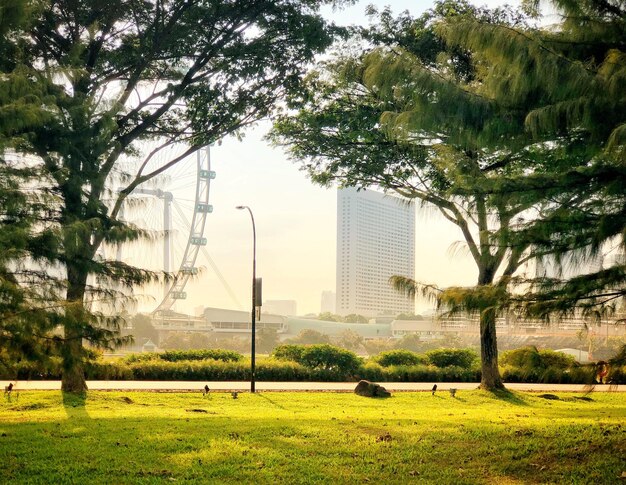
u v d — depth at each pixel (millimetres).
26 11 10820
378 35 19984
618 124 6609
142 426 12086
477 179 7625
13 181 11305
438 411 17203
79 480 7855
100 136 14188
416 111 7555
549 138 7523
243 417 14047
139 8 17906
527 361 7477
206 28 18562
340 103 22328
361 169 23000
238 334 105000
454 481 7859
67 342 11070
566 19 7449
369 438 10680
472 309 7648
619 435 9727
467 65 10812
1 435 10914
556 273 7309
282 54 19188
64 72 12828
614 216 6680
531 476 7945
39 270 11336
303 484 7832
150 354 30453
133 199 15930
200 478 8016
